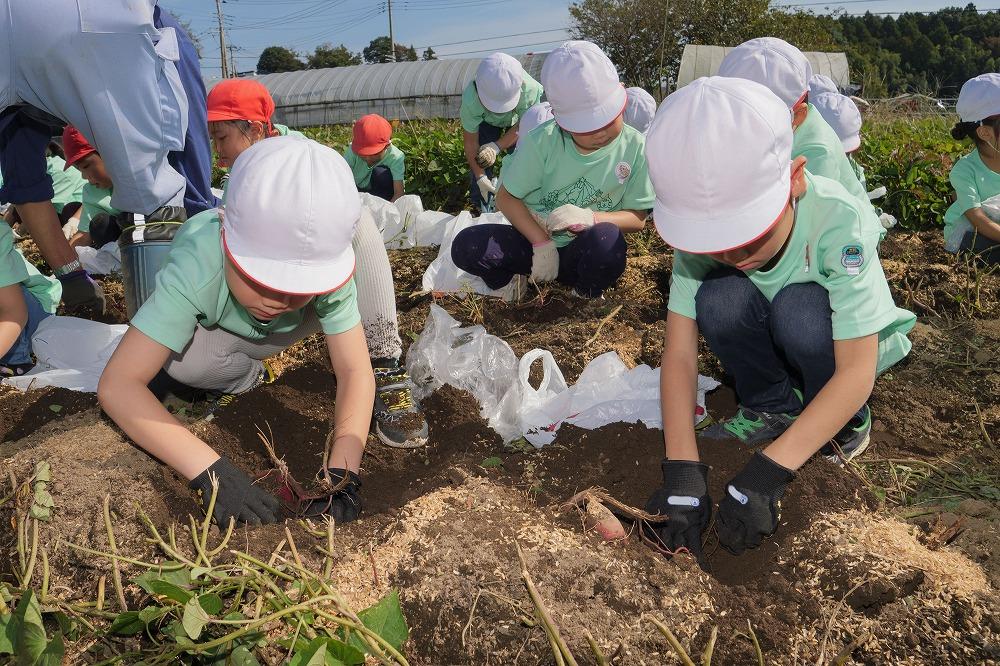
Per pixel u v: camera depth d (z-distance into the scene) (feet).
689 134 5.76
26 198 11.44
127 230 10.47
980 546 6.61
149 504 6.61
